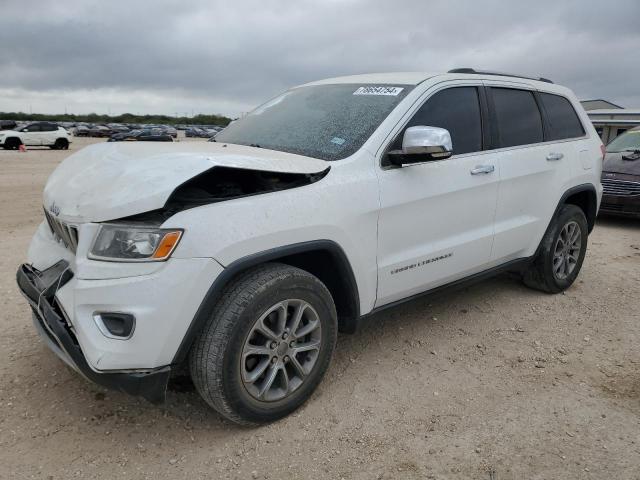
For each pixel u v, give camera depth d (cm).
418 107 357
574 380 348
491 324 435
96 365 243
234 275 264
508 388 338
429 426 296
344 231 303
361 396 324
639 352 391
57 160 2241
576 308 474
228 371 264
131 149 306
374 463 267
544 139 468
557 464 266
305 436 286
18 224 786
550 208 466
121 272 245
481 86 411
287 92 443
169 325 247
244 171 282
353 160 320
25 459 264
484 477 257
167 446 277
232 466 263
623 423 301
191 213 253
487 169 394
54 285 277
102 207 252
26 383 330
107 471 258
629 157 888
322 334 304
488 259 414
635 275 578
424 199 349
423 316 447
